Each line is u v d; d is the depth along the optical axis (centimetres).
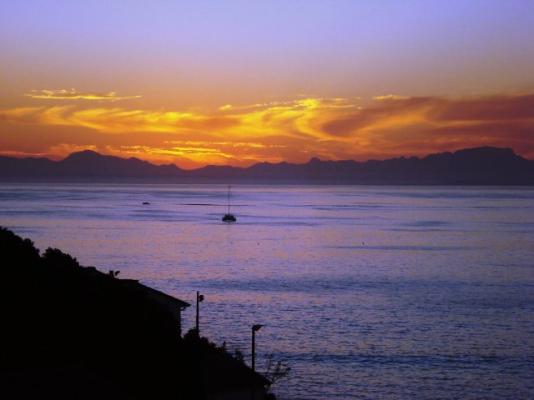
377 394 6556
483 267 15475
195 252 17975
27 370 3662
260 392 4966
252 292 11862
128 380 4431
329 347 8106
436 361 7612
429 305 10806
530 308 10600
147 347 5012
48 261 6762
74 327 5078
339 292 11994
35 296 5556
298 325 9219
